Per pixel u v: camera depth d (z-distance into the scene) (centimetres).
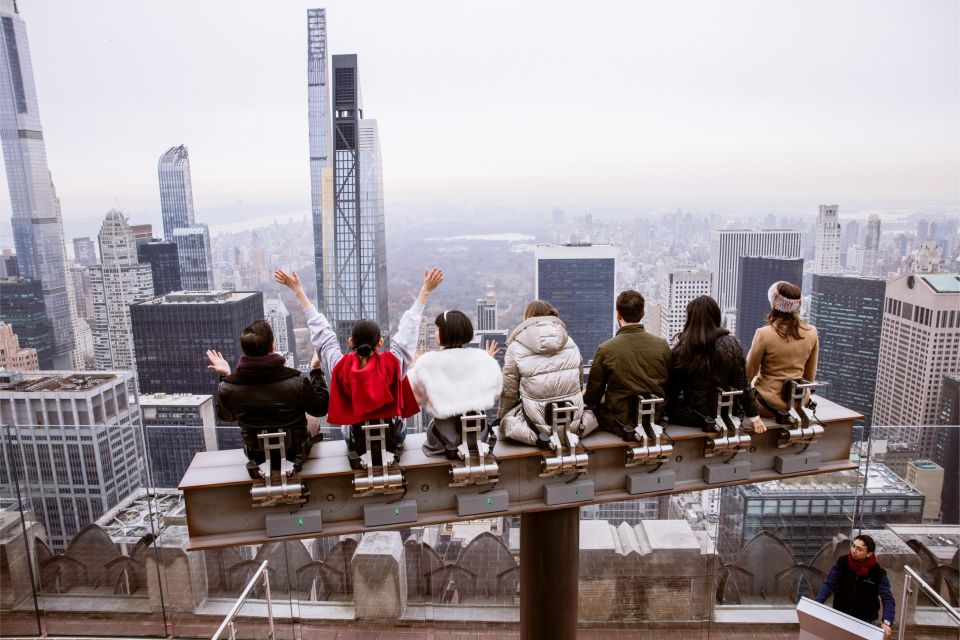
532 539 343
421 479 295
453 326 287
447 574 438
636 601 433
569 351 305
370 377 262
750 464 346
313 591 434
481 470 283
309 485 281
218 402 263
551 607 347
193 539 275
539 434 292
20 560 433
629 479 321
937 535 443
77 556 429
